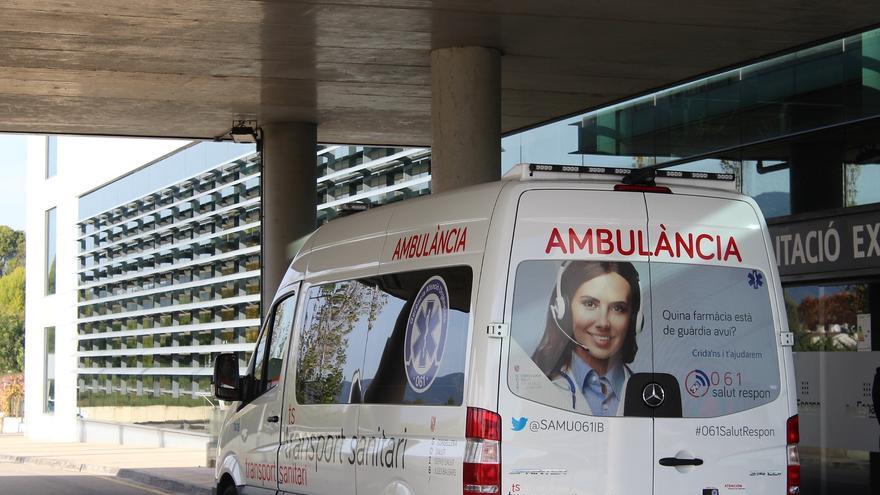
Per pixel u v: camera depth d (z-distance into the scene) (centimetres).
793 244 1397
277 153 1861
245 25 1294
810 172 1400
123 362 3525
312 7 1223
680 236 694
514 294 664
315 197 1872
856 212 1305
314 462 844
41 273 4309
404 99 1689
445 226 721
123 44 1385
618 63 1467
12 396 5528
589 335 671
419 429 708
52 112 1800
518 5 1212
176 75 1548
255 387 968
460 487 662
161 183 3278
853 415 1248
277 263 1853
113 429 3594
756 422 694
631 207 689
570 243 676
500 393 655
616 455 664
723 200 709
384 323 773
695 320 689
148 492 1958
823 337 1372
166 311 3216
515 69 1501
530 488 652
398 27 1298
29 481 2219
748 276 706
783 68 1447
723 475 684
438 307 712
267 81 1580
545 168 684
